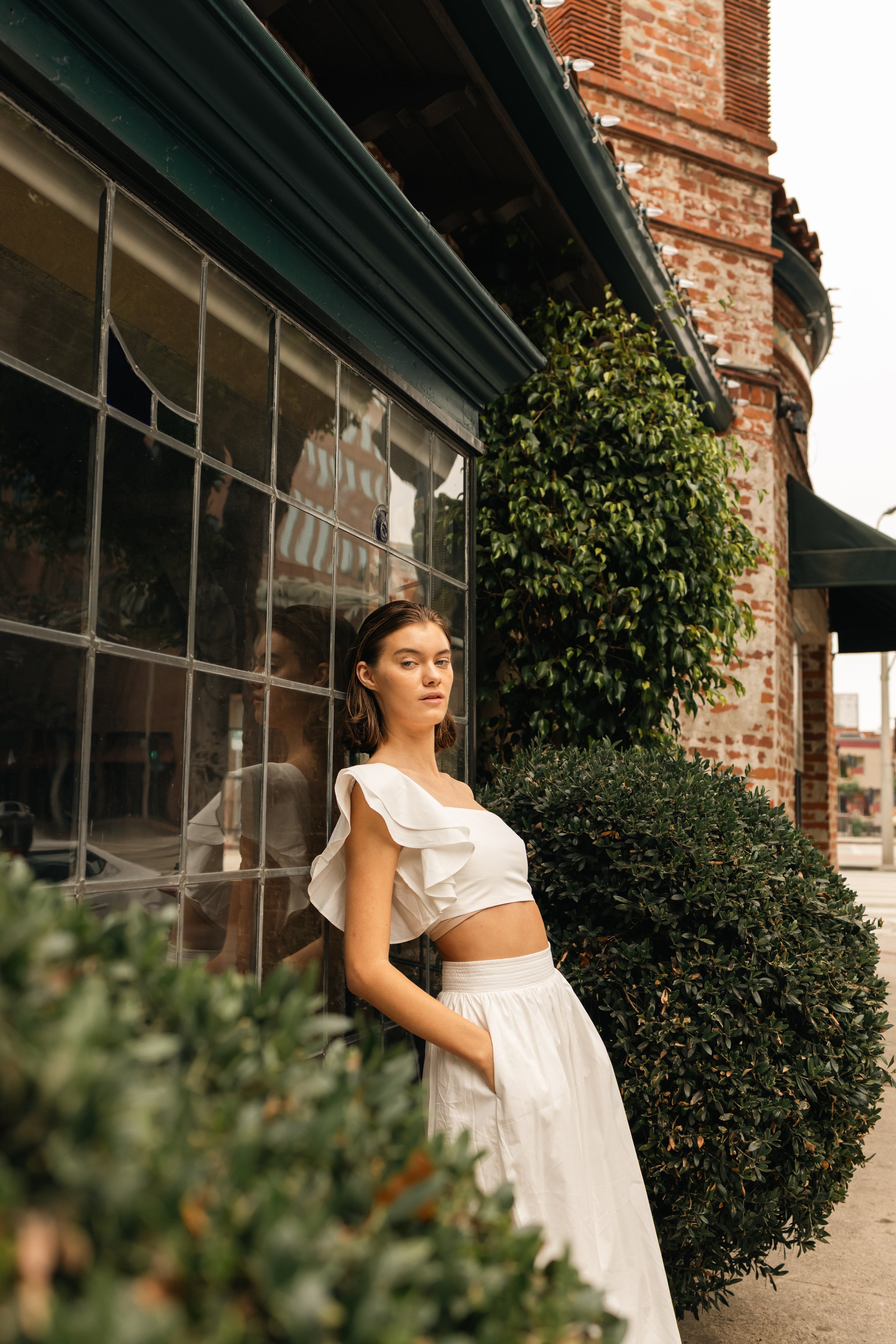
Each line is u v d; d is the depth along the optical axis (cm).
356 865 185
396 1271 53
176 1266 48
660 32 751
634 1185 191
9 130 155
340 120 208
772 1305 274
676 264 744
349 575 255
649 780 256
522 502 439
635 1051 219
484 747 486
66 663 160
